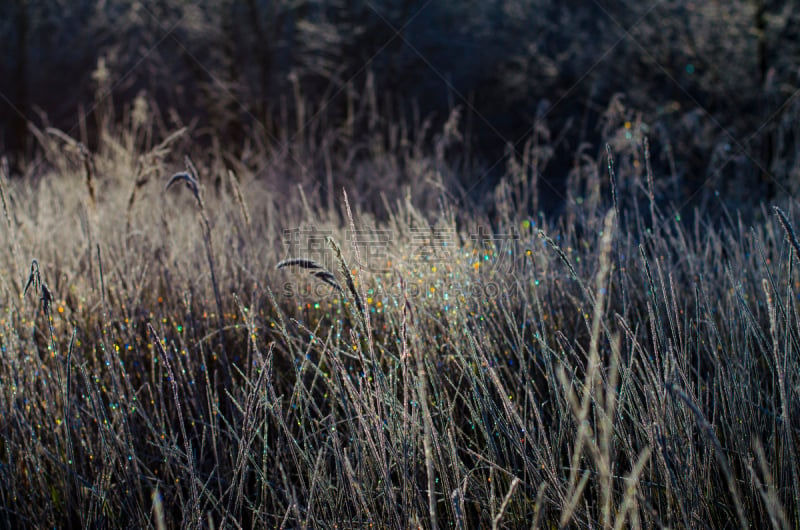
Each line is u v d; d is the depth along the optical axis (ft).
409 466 5.00
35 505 5.68
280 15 32.24
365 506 4.52
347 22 32.53
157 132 22.58
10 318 6.50
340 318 7.39
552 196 14.51
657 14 29.43
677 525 4.31
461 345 6.15
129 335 7.04
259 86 29.89
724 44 26.89
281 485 5.54
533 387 6.42
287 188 17.97
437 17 33.65
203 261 8.72
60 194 13.17
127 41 34.01
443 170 17.60
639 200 12.52
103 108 22.90
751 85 25.81
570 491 3.76
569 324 7.37
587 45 31.04
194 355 6.88
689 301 7.71
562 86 31.24
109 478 5.20
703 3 28.09
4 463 6.02
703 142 22.35
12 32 37.27
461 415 6.18
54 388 6.43
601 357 6.08
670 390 4.38
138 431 6.24
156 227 9.12
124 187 13.38
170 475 5.83
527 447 5.37
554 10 33.78
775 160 18.07
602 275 3.30
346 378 4.53
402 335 4.33
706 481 4.67
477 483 5.14
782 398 4.12
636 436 4.93
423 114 31.19
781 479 4.55
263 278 8.29
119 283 7.65
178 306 7.85
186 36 30.78
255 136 25.34
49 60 35.68
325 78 31.68
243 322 7.54
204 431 5.62
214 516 5.45
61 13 36.52
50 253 9.14
